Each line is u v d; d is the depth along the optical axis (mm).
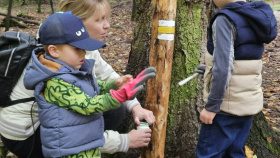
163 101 1968
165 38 1882
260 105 2012
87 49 1650
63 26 1628
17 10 15977
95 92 1838
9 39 1946
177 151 2566
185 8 2486
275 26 1939
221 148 2047
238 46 1891
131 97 1609
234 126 2057
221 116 2006
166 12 1854
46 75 1630
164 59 1908
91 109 1622
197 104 2506
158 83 1939
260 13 1864
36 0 17672
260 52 1978
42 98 1670
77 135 1677
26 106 1879
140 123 1978
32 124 1905
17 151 1996
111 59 6781
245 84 1936
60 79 1629
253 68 1941
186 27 2494
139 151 2549
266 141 2779
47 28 1645
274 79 5305
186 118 2525
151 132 2023
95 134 1753
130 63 2758
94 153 1777
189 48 2498
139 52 2689
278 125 3514
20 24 11180
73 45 1635
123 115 2242
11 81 1863
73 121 1664
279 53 6863
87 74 1788
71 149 1664
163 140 2043
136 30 2719
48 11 15719
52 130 1653
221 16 1863
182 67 2520
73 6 1871
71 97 1627
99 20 1916
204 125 2105
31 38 1988
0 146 2664
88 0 1864
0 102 1875
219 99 1864
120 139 1885
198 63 2492
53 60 1684
